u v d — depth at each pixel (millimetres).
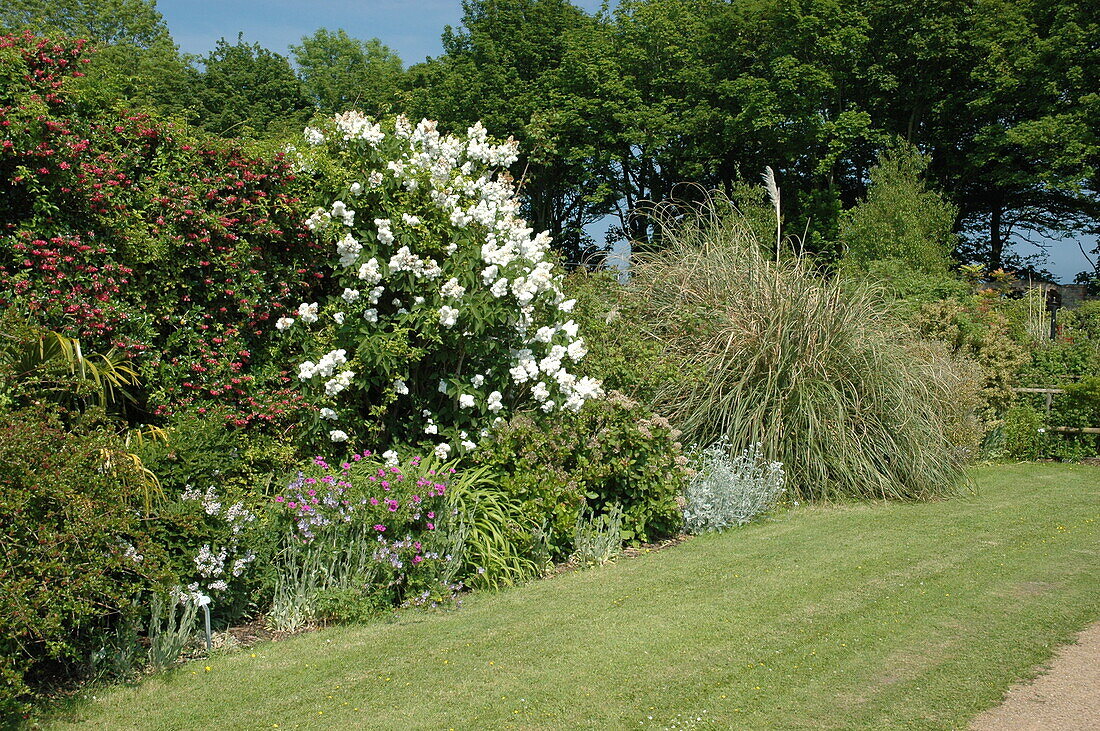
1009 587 5461
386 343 6105
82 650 4176
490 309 6367
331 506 5117
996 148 22594
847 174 26781
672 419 8320
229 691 3963
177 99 25594
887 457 8641
